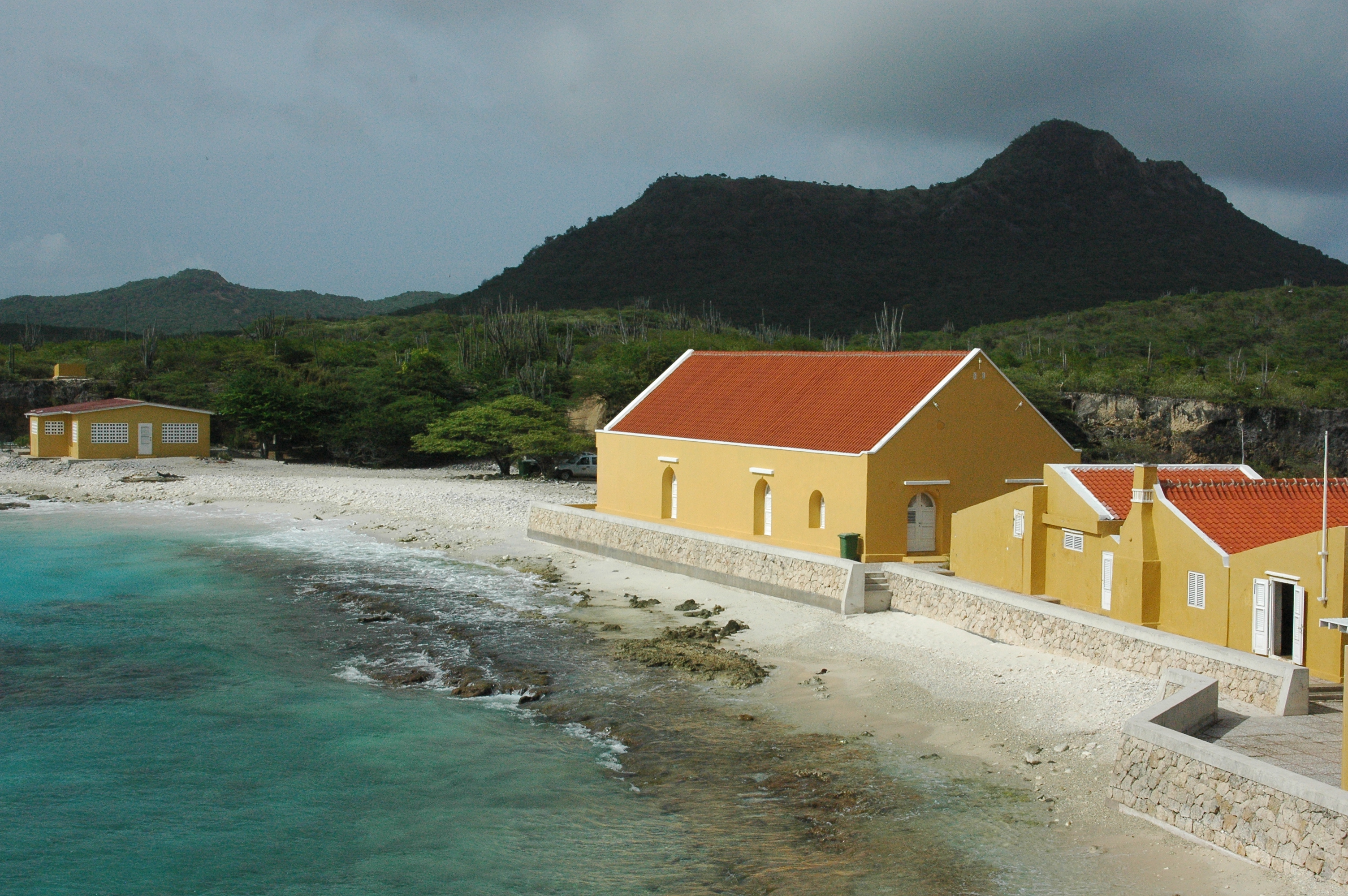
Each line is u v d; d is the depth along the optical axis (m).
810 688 28.19
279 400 84.88
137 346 114.44
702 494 45.88
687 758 23.81
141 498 64.88
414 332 168.62
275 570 44.31
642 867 18.81
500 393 89.81
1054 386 104.56
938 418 39.22
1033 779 21.88
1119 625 26.59
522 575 43.41
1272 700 22.28
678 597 38.91
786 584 37.72
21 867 19.17
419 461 85.25
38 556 47.50
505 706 27.56
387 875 18.77
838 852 19.09
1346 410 99.56
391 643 33.28
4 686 29.14
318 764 23.80
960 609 31.95
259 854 19.61
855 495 38.31
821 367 46.94
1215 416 98.31
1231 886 16.91
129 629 35.00
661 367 93.00
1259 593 25.44
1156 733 19.66
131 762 23.95
